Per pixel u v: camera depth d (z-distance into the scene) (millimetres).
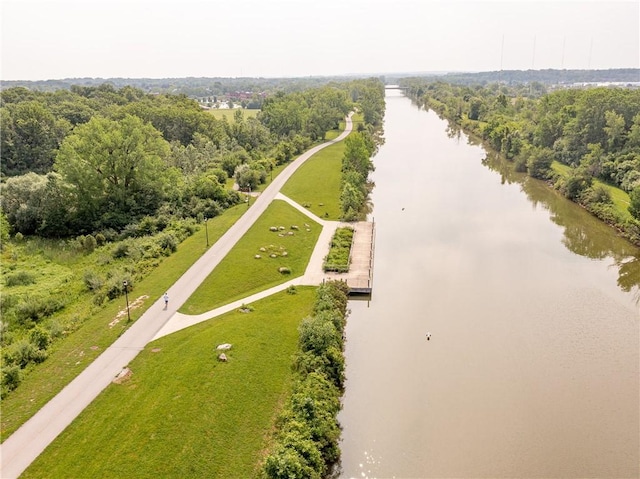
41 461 41281
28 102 157375
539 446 47094
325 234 98062
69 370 53531
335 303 67562
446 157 177750
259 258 83188
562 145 153875
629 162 125312
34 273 82375
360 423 49812
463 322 69250
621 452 46406
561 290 78875
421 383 56094
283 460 39000
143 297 69938
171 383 50500
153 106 192625
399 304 74250
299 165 151625
